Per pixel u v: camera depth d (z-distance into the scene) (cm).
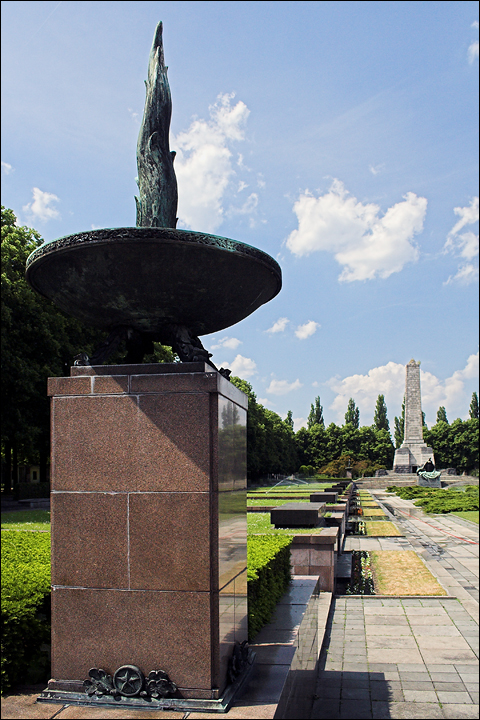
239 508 392
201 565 329
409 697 534
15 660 352
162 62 409
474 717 489
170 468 340
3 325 2216
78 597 342
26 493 2894
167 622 329
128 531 340
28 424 2388
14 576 447
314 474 7681
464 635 727
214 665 323
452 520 2345
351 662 636
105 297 362
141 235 319
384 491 5091
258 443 5891
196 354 368
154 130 402
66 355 2584
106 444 351
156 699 320
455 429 7944
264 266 372
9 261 2305
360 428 8575
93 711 312
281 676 362
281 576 606
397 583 1048
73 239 328
